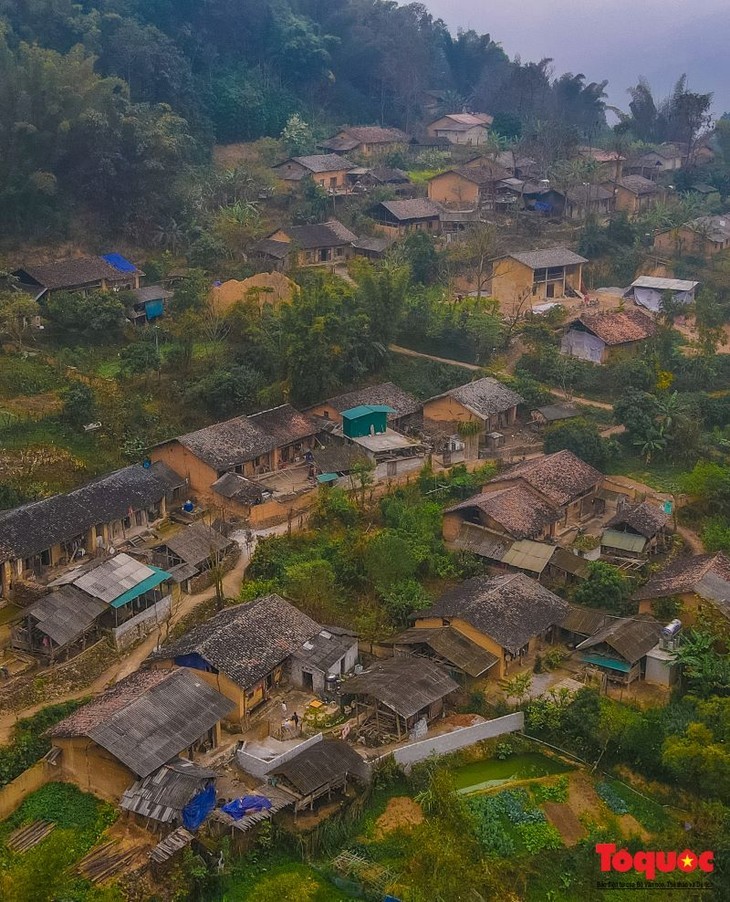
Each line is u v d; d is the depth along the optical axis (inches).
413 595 2142.0
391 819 1631.4
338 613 2135.8
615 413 2940.5
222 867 1483.8
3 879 1285.7
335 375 2930.6
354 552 2240.4
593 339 3294.8
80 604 1893.5
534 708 1862.7
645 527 2393.0
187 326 2898.6
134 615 1955.0
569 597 2236.7
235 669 1785.2
